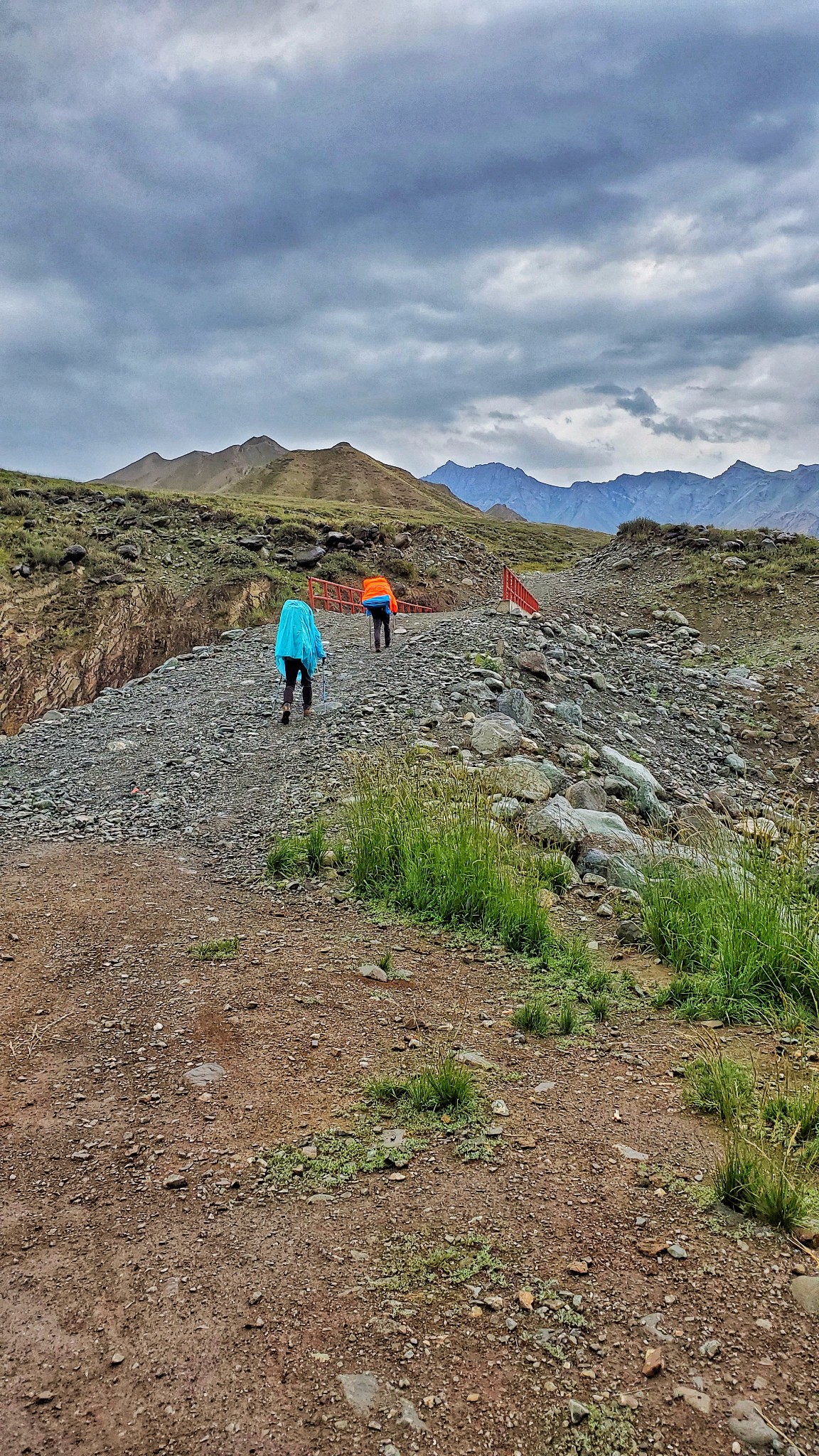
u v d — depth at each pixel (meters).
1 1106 3.52
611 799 9.44
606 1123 3.44
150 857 7.49
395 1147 3.22
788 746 16.73
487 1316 2.33
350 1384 2.10
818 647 22.23
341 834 7.46
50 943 5.38
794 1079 3.77
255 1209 2.84
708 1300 2.39
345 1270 2.53
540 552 76.69
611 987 4.96
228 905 6.21
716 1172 3.01
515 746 10.23
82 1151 3.21
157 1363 2.19
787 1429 1.96
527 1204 2.86
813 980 4.69
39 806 9.35
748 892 5.61
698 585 28.80
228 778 9.72
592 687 15.73
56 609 33.94
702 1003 4.72
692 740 15.19
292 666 11.48
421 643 16.00
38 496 44.81
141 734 12.54
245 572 37.41
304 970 5.03
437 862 6.29
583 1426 1.97
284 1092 3.64
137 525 42.59
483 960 5.32
